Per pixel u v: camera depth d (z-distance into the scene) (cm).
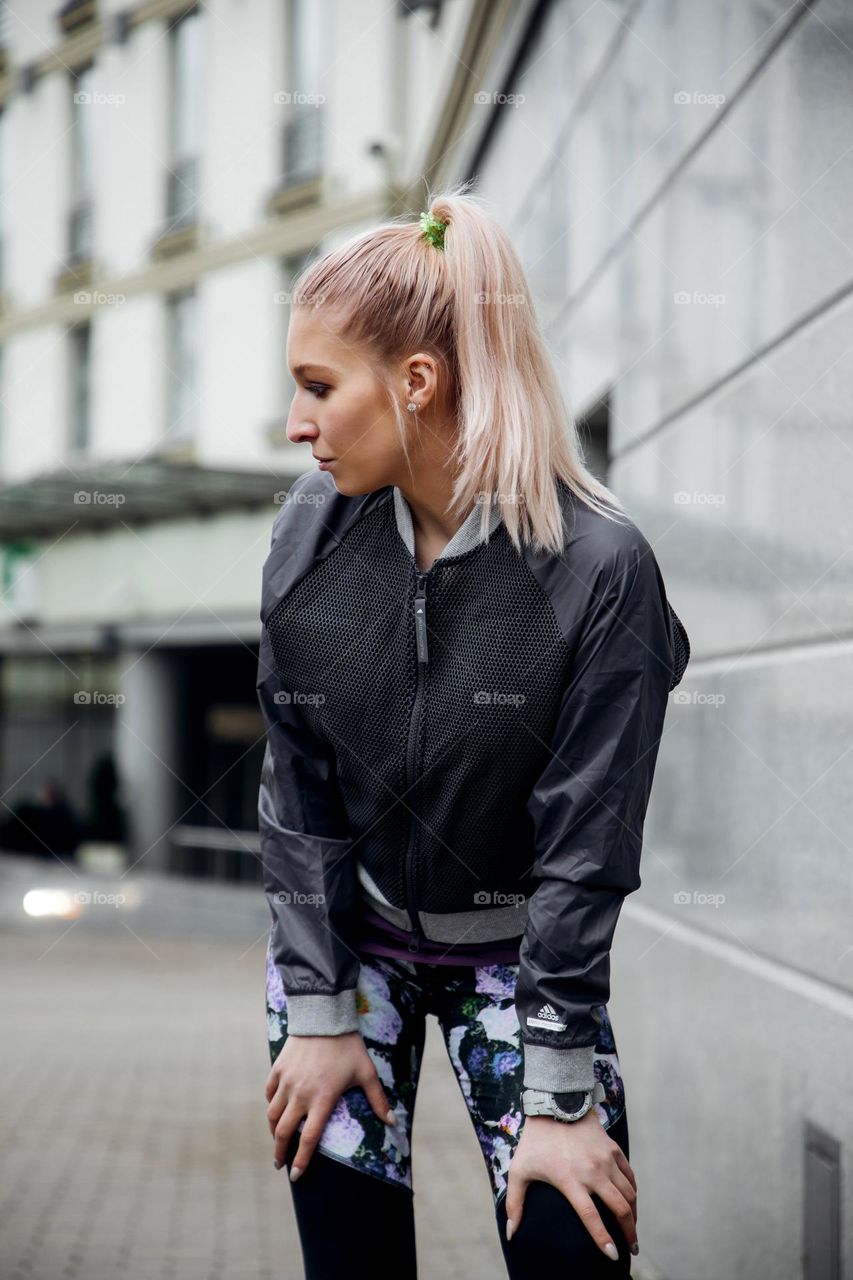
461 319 171
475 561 173
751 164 324
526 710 173
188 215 1781
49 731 2188
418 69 1331
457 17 992
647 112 436
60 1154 504
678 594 380
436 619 175
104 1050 742
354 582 180
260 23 1647
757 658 310
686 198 384
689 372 374
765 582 305
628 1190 173
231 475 1642
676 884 373
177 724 1959
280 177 1633
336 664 181
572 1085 171
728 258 340
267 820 191
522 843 183
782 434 296
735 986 318
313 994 185
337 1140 182
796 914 282
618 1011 434
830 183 271
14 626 2075
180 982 1070
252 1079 664
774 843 296
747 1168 308
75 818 2034
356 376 173
